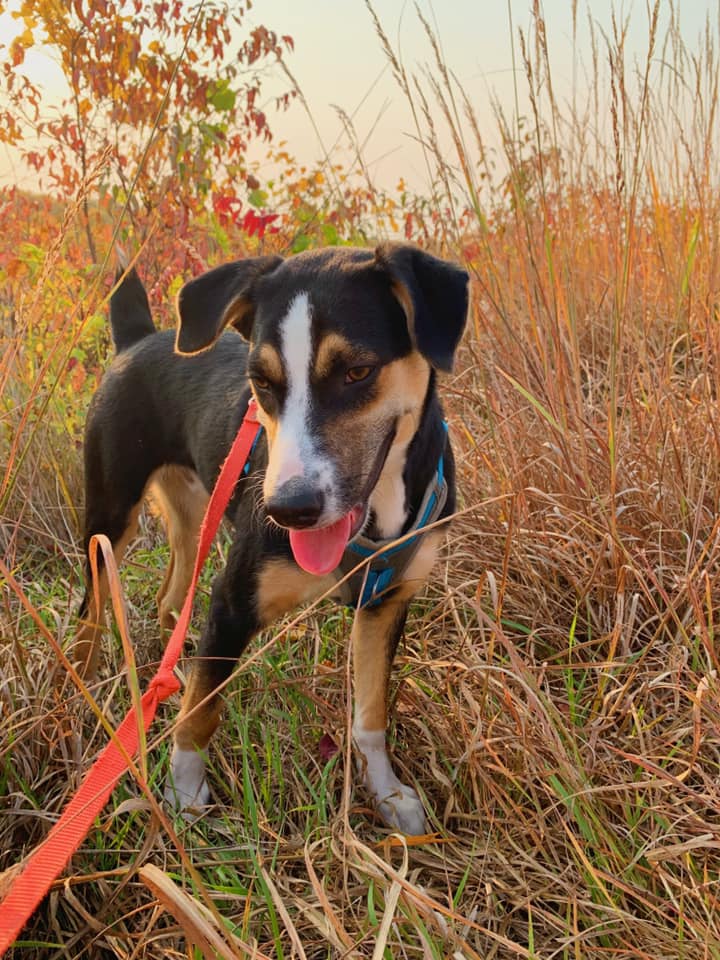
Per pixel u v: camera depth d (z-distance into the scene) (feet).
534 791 2.11
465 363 3.80
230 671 2.31
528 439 3.01
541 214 3.24
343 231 4.21
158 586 3.19
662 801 2.12
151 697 1.82
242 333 2.37
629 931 1.85
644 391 3.22
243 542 2.26
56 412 3.50
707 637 2.24
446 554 2.93
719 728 2.08
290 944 1.96
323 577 2.26
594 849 2.05
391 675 2.57
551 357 3.10
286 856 2.07
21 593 1.55
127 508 2.83
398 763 2.44
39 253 3.53
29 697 2.30
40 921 2.01
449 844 2.19
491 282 3.56
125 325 3.02
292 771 2.35
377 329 2.11
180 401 2.72
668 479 2.87
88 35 3.82
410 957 1.92
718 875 1.99
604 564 2.70
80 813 1.58
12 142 3.77
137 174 2.48
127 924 2.01
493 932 1.92
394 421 2.20
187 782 2.31
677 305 3.70
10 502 3.29
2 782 2.15
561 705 2.40
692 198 3.68
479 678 2.35
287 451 2.01
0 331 3.23
